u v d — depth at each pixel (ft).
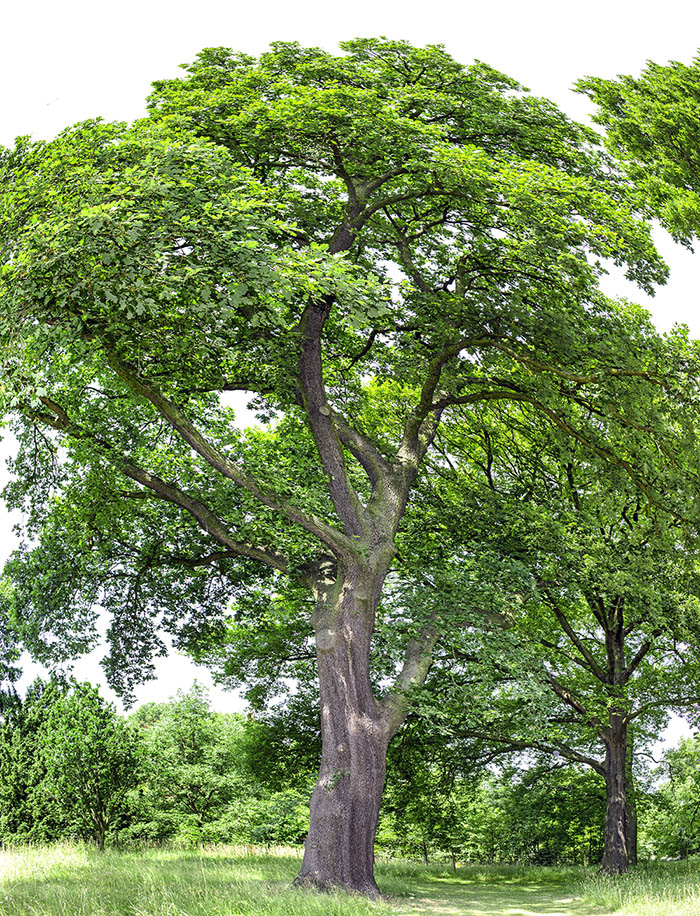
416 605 62.34
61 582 74.64
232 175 52.16
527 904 56.08
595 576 70.13
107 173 51.03
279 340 60.75
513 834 106.73
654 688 78.95
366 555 58.59
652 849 120.88
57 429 62.44
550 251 57.72
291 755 84.17
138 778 80.74
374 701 57.67
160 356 59.36
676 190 67.51
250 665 85.56
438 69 61.31
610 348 62.69
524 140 61.98
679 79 74.13
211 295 54.75
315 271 49.06
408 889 62.18
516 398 67.72
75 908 40.47
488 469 84.69
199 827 110.22
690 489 66.69
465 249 68.33
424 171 57.93
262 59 61.41
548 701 62.18
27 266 47.29
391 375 72.43
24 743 88.33
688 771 100.63
